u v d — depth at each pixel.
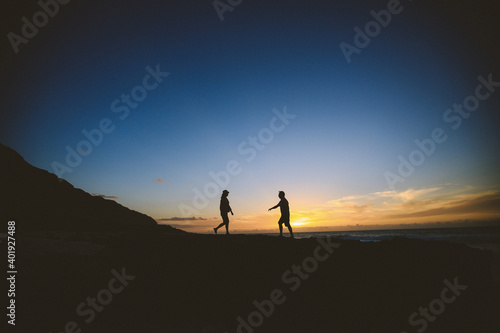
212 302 6.88
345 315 6.07
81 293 6.82
